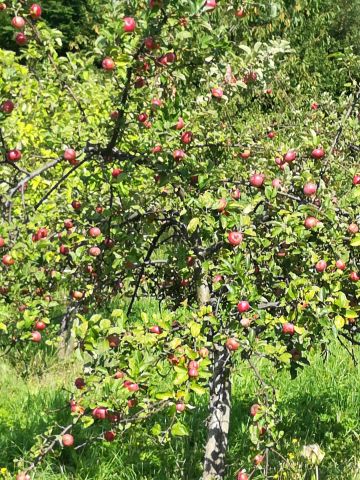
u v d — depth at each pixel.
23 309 3.85
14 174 3.87
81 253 3.82
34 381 6.78
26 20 3.37
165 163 3.68
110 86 3.78
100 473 4.88
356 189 3.43
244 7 3.54
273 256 3.47
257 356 3.49
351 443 5.45
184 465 4.95
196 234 3.82
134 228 4.12
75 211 4.14
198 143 3.86
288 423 5.79
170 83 3.37
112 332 3.13
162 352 3.15
